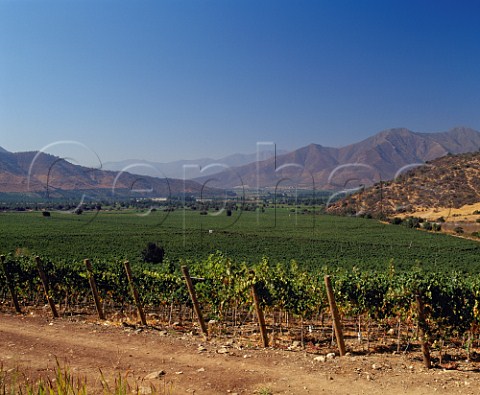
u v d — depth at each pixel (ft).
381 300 34.86
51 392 15.79
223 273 40.60
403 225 216.54
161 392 21.81
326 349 33.83
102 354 28.45
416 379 24.57
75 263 52.26
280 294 36.47
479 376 25.41
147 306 53.21
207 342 33.04
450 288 30.89
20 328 35.58
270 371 25.48
